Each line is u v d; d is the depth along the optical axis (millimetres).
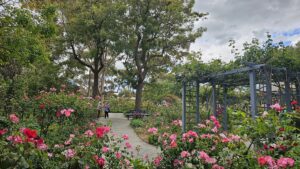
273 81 7703
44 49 10406
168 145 3654
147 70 19234
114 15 17188
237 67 7648
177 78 9539
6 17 8672
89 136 3705
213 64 8188
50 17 9781
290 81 7906
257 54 7797
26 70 12883
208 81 9492
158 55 19219
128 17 17812
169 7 17891
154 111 16828
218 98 10438
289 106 7414
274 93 7766
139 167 3322
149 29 17312
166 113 14086
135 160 3391
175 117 13219
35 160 2549
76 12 18547
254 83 6488
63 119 7688
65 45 19078
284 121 3262
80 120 9164
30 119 6660
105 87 32531
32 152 2514
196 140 3527
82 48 21141
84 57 21281
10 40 8586
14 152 2412
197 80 9297
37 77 15039
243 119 3629
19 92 9023
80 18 17500
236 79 8844
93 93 20031
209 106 10914
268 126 3168
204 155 3145
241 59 7926
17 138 2535
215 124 3996
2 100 8039
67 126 7352
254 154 3109
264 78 6762
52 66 19609
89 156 3107
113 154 3566
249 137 3352
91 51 19297
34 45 9398
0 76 9820
